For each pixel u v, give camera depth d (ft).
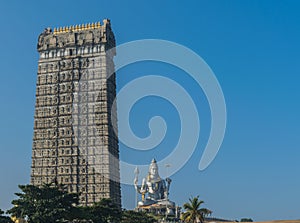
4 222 430.61
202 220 590.55
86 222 529.04
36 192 449.89
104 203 577.43
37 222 432.66
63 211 443.32
